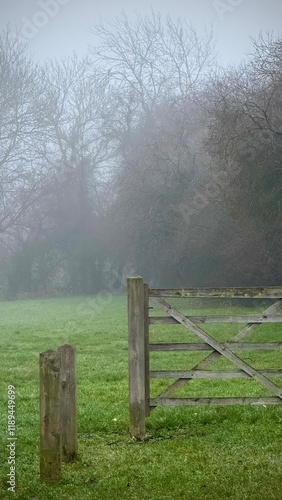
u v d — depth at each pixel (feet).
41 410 34.04
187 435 43.52
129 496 31.91
